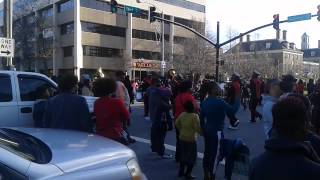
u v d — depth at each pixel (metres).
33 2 67.12
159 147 10.00
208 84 7.81
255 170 2.83
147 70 69.31
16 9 66.94
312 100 9.72
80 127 5.92
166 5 74.62
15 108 8.27
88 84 13.34
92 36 66.81
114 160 3.94
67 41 66.88
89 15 66.31
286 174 2.67
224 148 6.99
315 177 2.62
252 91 17.08
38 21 65.19
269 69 87.81
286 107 2.77
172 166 9.28
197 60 62.06
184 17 77.44
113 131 6.12
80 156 3.77
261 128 15.35
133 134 13.60
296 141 2.74
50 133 4.50
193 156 8.13
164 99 9.97
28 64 64.75
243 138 13.05
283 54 113.06
